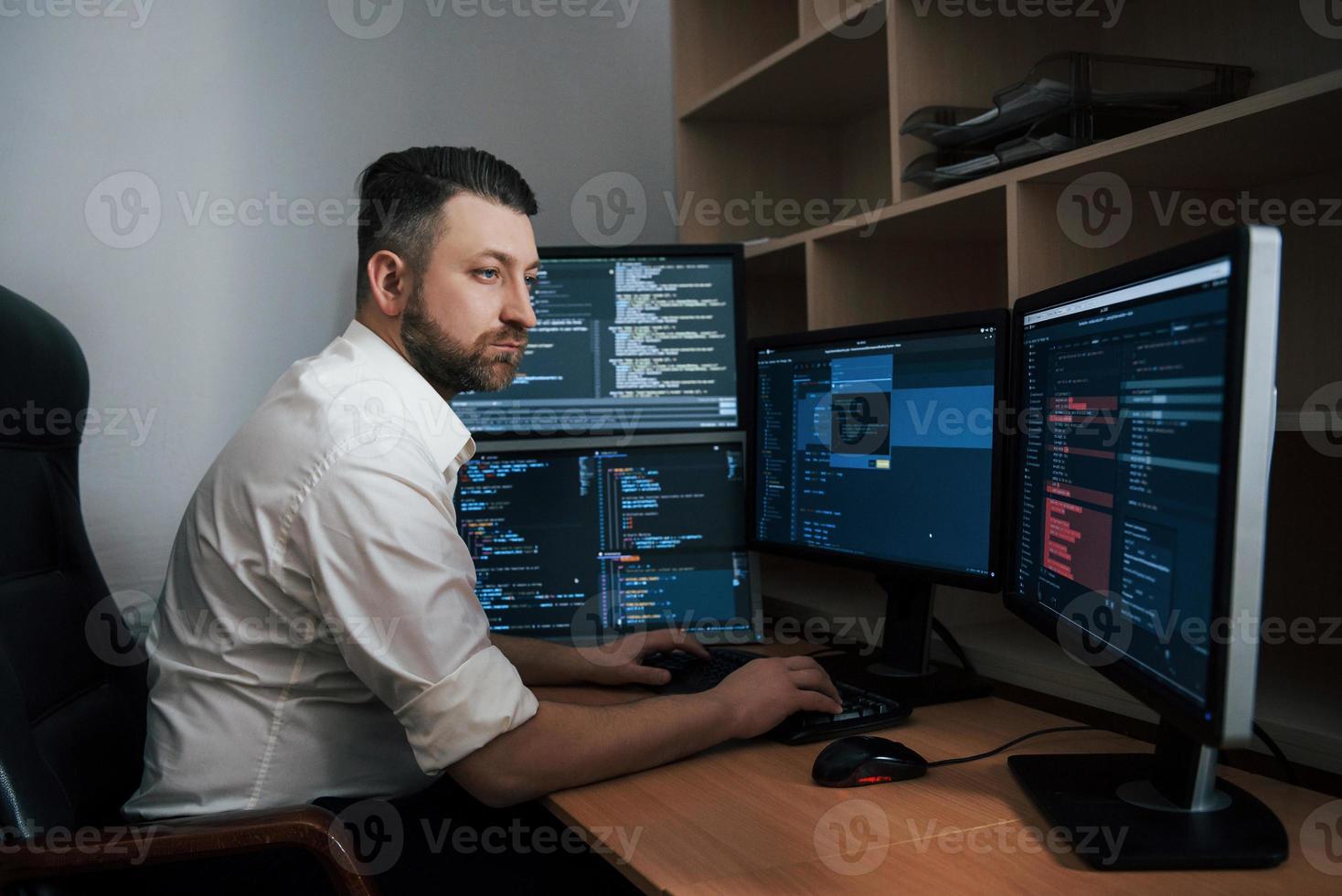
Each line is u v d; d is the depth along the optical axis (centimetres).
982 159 143
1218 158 121
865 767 104
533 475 169
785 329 228
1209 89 135
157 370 180
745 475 170
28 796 103
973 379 128
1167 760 93
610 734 108
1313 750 101
